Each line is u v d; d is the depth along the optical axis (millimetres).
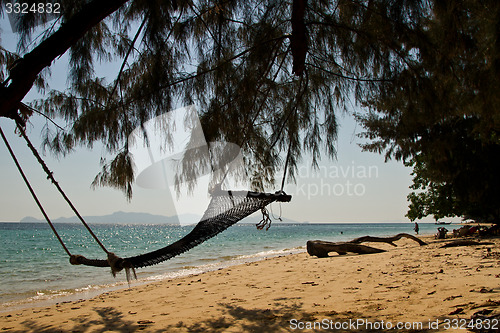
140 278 11258
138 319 4801
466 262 7160
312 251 12812
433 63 3230
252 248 26438
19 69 2301
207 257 19062
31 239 47031
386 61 3477
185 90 3521
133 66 3537
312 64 3980
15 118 2359
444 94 3352
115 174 2670
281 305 4820
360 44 3498
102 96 3529
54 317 5473
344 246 12742
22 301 8148
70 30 2408
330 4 3521
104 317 5152
